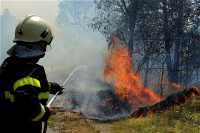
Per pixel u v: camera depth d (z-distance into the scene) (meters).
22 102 1.26
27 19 1.56
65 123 7.71
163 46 18.41
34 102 1.31
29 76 1.37
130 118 8.85
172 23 17.89
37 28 1.54
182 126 5.41
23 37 1.52
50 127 6.83
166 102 8.16
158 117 6.77
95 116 12.26
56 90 1.94
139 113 8.89
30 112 1.29
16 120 1.36
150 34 18.28
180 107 6.97
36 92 1.35
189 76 19.11
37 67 1.45
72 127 7.09
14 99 1.33
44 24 1.60
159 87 18.78
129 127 6.56
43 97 1.48
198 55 18.14
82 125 7.56
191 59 18.38
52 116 9.07
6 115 1.35
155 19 19.36
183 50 19.16
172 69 19.66
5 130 1.35
